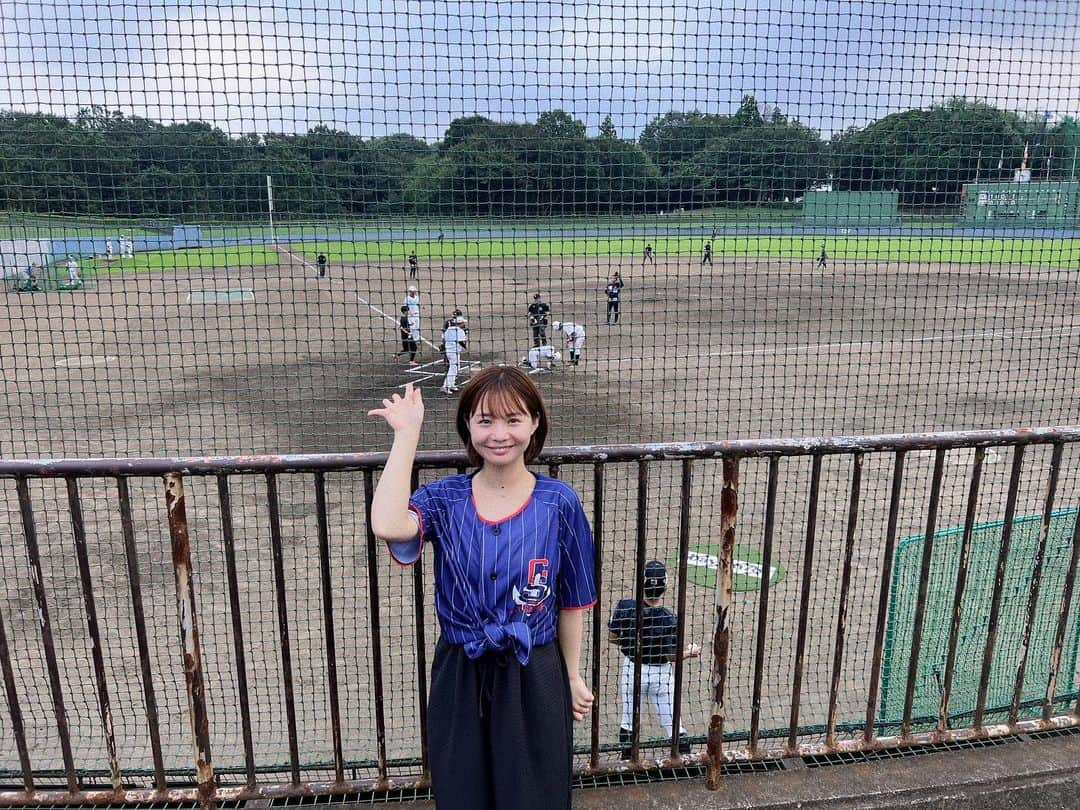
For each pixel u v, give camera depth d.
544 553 1.94
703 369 14.68
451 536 1.97
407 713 4.30
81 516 2.34
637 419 11.08
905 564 3.68
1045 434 2.63
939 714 2.94
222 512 2.36
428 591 5.66
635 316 22.75
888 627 3.74
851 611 5.45
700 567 6.06
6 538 6.72
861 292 24.41
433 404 12.33
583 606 2.06
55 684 2.49
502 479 1.99
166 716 4.29
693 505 7.46
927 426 10.49
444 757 1.99
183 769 2.78
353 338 18.92
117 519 7.18
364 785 2.61
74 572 6.07
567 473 8.43
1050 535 3.75
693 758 2.75
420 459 2.34
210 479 8.33
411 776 2.69
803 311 22.53
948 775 2.74
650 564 3.81
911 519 7.09
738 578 5.90
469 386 1.96
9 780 2.75
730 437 10.12
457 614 1.97
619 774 2.71
